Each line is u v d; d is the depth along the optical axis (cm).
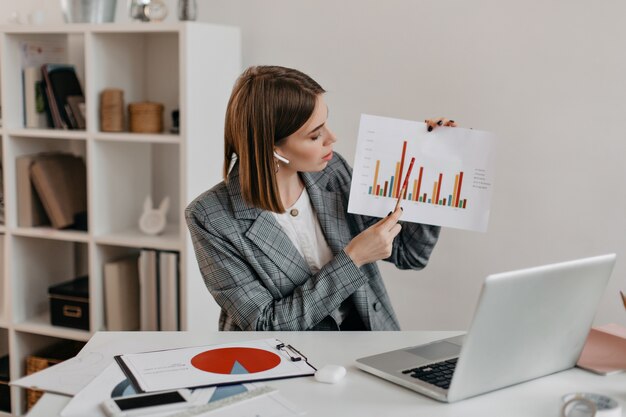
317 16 285
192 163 273
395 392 136
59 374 140
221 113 287
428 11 269
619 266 254
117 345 158
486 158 178
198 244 182
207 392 133
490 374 134
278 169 184
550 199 262
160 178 323
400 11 273
